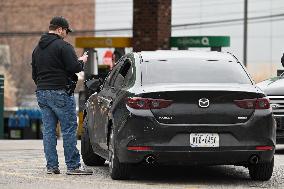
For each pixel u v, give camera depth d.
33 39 179.50
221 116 21.11
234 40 150.50
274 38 148.38
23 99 171.88
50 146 23.84
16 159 28.77
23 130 71.69
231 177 23.34
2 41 178.62
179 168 25.69
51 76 23.55
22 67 177.38
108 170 25.38
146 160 21.20
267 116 21.38
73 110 23.72
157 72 22.44
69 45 23.59
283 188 20.84
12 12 179.62
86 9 176.75
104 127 23.59
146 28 57.00
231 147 21.08
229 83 22.20
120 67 24.41
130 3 172.12
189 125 20.98
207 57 23.34
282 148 36.44
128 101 21.47
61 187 20.62
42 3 179.25
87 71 53.50
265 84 33.78
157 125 21.02
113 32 174.12
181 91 21.05
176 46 57.00
